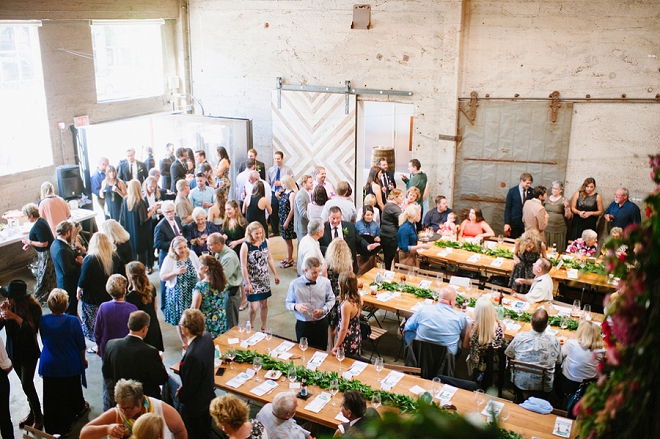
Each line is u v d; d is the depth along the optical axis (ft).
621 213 31.63
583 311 23.07
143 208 32.01
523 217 31.91
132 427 14.47
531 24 33.96
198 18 43.98
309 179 33.63
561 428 16.30
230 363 19.76
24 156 35.76
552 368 19.16
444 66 36.35
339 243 23.70
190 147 40.91
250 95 43.75
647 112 32.68
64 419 19.75
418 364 20.81
